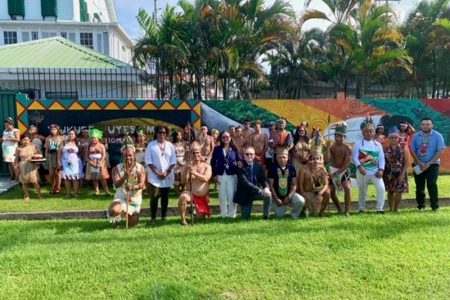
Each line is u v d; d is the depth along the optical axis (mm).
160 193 7609
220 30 17109
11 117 12203
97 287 4469
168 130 10711
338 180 7977
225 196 7797
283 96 22562
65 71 16734
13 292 4359
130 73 17406
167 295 4191
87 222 7445
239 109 12031
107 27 30500
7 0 30766
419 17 21656
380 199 7875
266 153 9734
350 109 12492
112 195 9859
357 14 19672
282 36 17953
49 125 11195
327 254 5293
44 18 31141
